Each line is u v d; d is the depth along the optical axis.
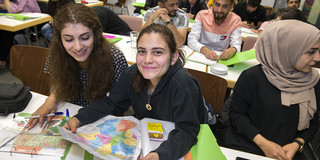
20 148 0.70
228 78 1.46
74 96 1.15
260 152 1.04
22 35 3.46
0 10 2.58
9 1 2.56
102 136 0.75
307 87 1.01
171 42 0.77
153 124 0.81
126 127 0.81
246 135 1.07
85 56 0.98
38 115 0.87
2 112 0.86
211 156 0.73
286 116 1.04
